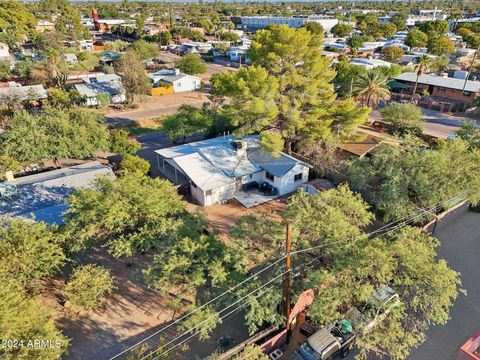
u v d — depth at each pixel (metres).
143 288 19.78
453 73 68.88
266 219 19.81
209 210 27.66
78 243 18.91
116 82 56.78
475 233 24.67
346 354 15.89
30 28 107.69
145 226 19.28
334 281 16.81
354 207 20.61
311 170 32.38
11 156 29.39
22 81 61.00
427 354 15.89
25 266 16.62
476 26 110.06
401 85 58.94
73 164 34.19
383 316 16.23
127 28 123.25
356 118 29.98
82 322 17.61
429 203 23.72
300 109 32.78
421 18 153.88
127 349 14.77
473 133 35.25
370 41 104.44
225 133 39.69
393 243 18.17
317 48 31.84
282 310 16.42
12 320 13.32
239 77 30.30
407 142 30.52
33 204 24.61
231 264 17.55
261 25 143.75
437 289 15.72
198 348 16.17
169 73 69.06
